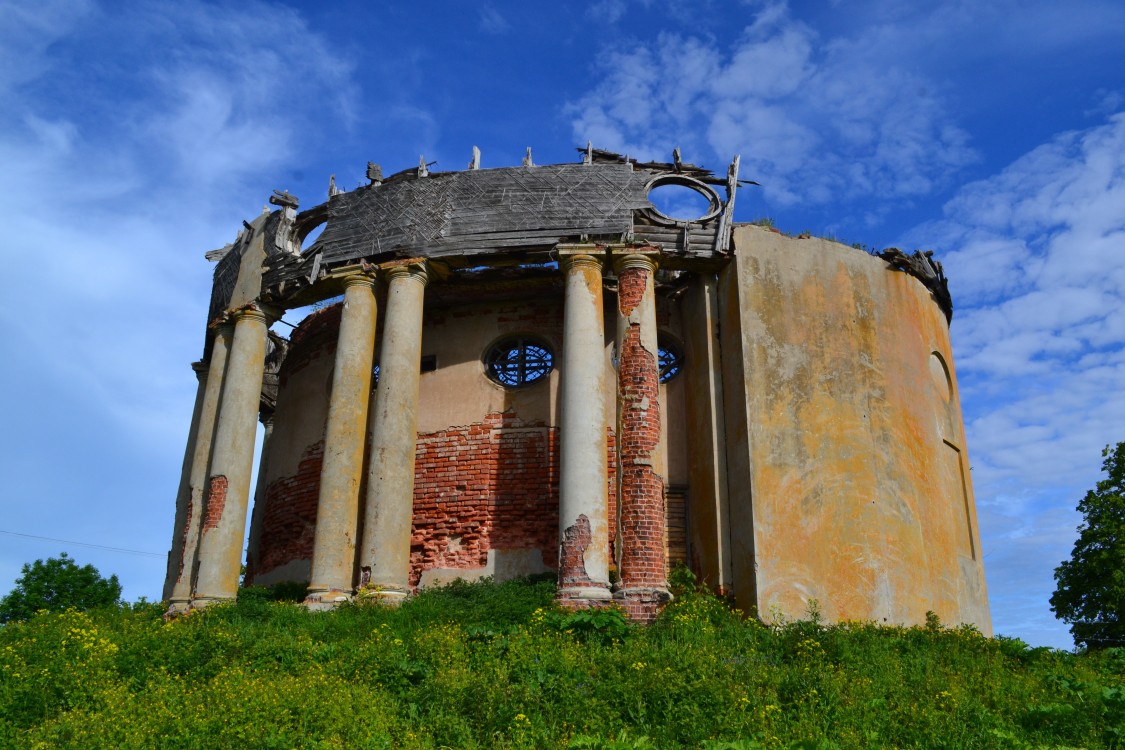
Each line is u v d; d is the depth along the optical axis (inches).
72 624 548.4
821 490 613.3
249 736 330.0
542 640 461.4
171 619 637.9
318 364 820.0
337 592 592.7
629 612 550.6
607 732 349.1
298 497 782.5
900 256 706.2
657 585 563.5
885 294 692.7
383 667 418.0
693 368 692.7
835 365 649.6
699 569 642.2
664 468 684.7
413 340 647.8
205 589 645.3
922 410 681.6
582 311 625.0
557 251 648.4
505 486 705.0
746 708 370.0
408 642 466.3
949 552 666.2
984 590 730.8
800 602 583.2
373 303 675.4
